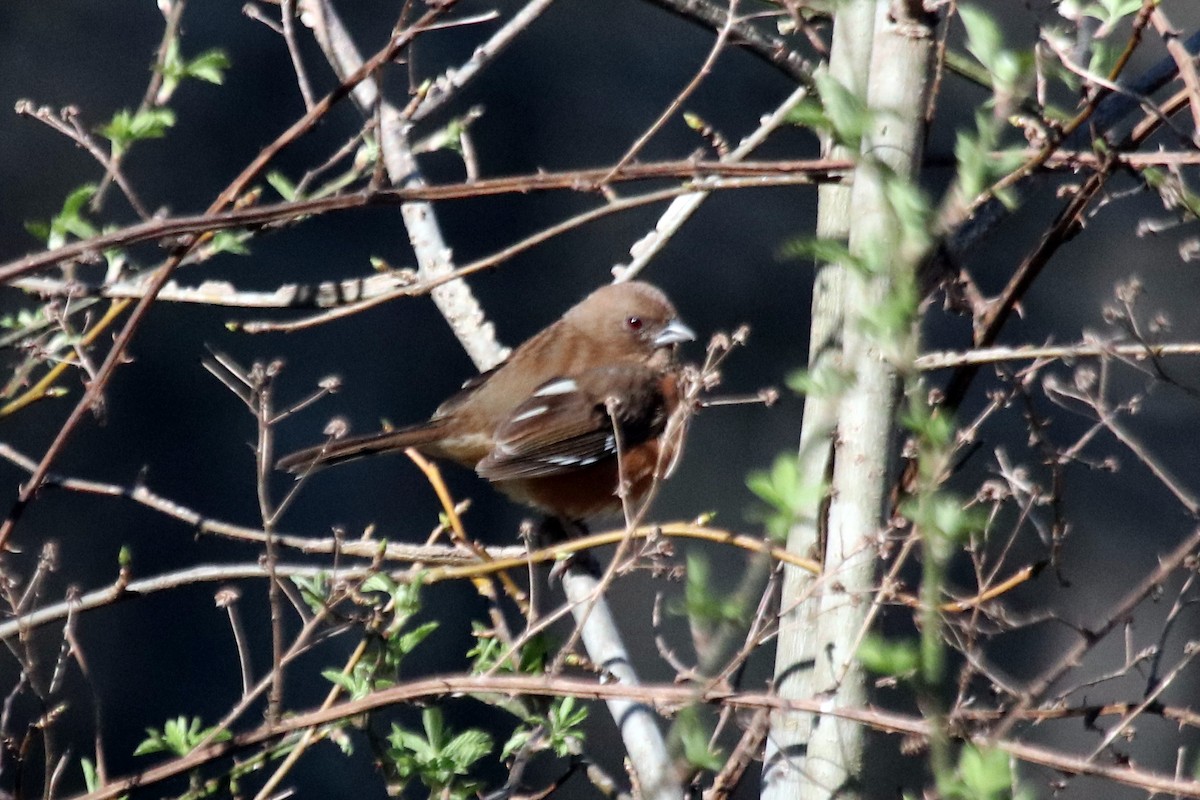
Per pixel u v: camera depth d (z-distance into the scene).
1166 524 19.80
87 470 18.92
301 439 20.25
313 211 6.32
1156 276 21.00
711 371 7.27
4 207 18.83
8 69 19.17
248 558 19.58
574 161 22.33
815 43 6.82
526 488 10.60
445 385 21.30
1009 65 4.69
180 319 19.69
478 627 7.45
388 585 6.79
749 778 8.98
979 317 7.48
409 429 10.57
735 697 5.52
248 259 20.11
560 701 6.98
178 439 19.53
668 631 18.53
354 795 18.56
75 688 17.83
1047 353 6.71
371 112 8.50
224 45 20.11
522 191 6.16
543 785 17.22
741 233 22.53
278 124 20.36
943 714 4.74
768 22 11.50
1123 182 16.94
